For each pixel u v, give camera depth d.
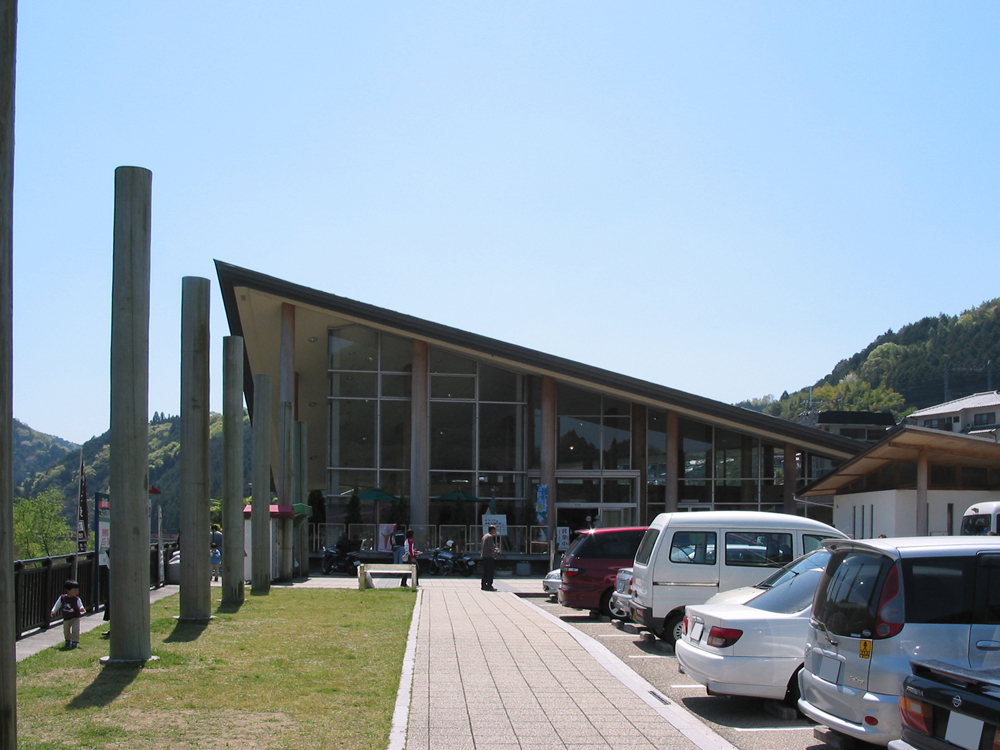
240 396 19.33
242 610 17.70
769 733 8.52
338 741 7.46
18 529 71.25
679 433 40.81
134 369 11.33
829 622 7.60
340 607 18.61
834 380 191.88
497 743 7.66
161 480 124.00
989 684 5.23
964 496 24.17
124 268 11.34
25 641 13.34
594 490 40.31
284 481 28.59
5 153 6.16
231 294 37.00
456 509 37.84
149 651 11.41
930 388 141.88
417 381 38.72
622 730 8.16
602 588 18.12
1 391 6.00
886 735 6.81
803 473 40.66
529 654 12.57
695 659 9.50
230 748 7.20
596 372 37.41
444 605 20.23
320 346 42.25
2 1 6.19
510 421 40.06
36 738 7.44
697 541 13.84
